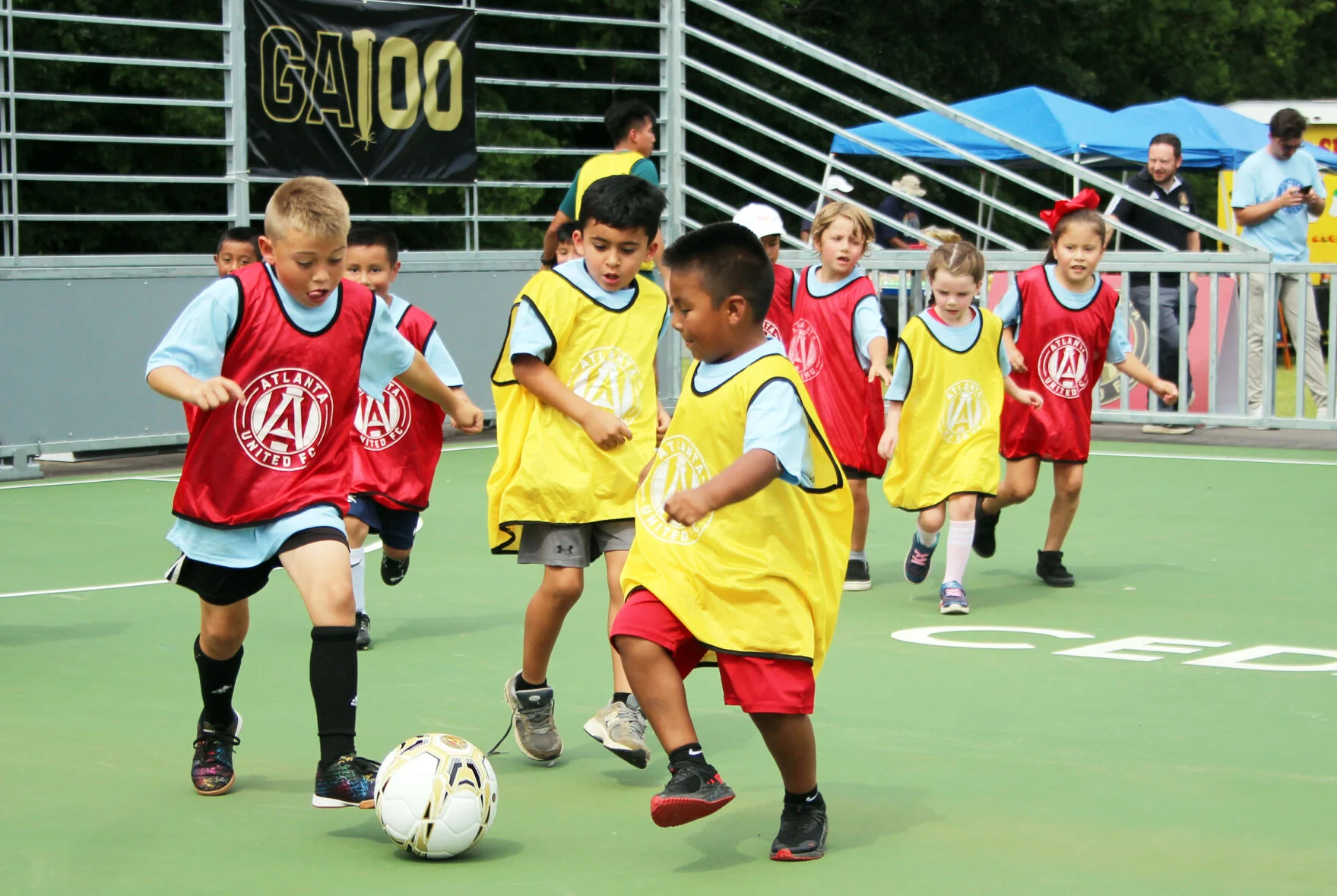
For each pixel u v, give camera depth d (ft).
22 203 87.45
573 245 21.30
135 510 41.24
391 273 27.40
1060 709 22.76
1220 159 83.20
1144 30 139.33
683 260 16.05
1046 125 79.15
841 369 31.91
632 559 16.57
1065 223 31.68
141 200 91.50
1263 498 42.91
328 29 53.42
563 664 25.61
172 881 15.64
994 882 15.69
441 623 28.89
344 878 15.78
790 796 16.49
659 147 67.36
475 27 57.77
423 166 56.59
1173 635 27.84
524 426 20.04
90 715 22.24
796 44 63.16
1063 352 31.76
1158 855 16.51
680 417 16.43
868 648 26.89
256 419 17.43
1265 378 53.67
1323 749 20.61
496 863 16.30
